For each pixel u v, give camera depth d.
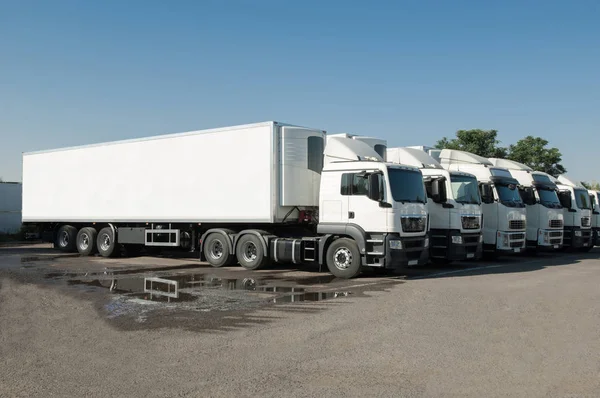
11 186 34.31
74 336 7.29
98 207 18.98
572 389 5.11
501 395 4.95
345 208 13.31
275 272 14.59
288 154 14.50
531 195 19.58
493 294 10.47
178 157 16.58
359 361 6.02
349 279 13.05
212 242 15.94
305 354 6.30
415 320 8.06
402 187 13.16
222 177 15.45
